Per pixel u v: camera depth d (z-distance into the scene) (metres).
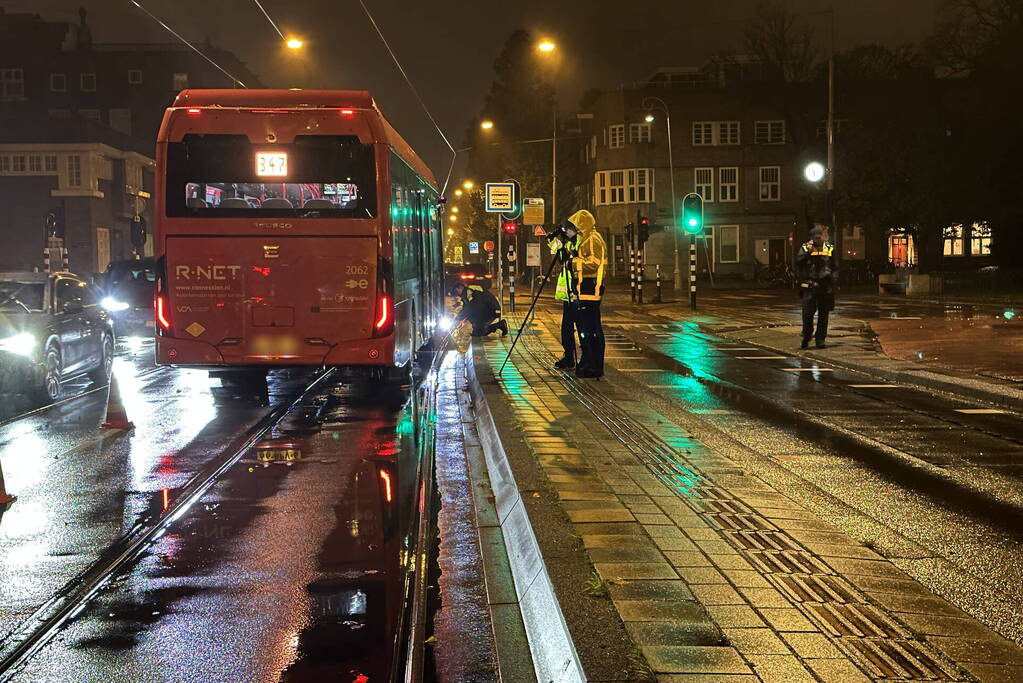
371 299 13.52
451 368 20.47
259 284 13.45
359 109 13.38
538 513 6.93
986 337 22.59
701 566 5.66
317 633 5.44
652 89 72.81
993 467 9.47
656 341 24.19
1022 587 5.78
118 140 64.19
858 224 54.22
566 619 4.73
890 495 8.30
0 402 15.12
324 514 8.12
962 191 48.66
